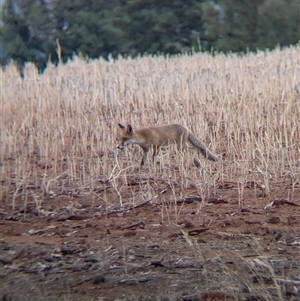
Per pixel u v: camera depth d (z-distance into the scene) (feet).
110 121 77.97
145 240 42.63
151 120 78.54
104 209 50.21
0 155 69.26
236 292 33.50
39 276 36.55
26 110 86.84
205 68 102.47
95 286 35.04
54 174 60.39
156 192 54.03
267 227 44.73
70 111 86.43
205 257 38.96
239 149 64.85
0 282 35.68
